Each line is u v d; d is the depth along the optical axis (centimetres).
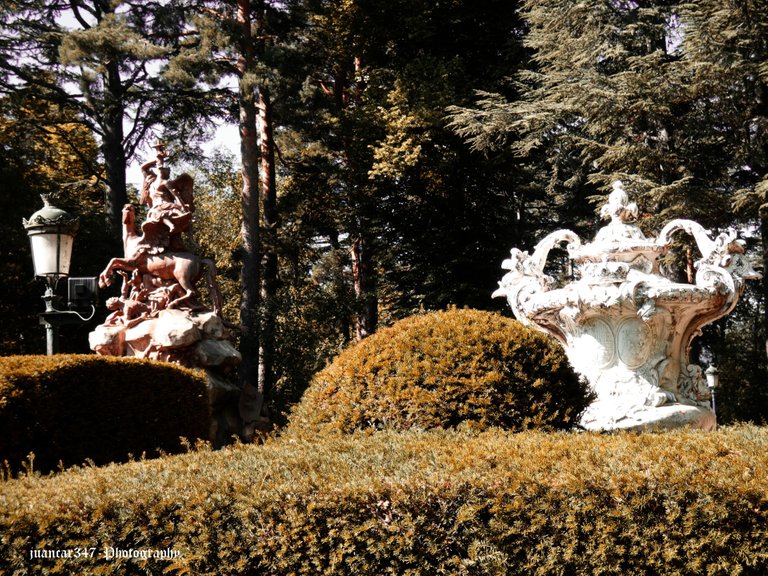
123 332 1248
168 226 1310
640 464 409
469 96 2162
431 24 2333
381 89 2327
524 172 2284
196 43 2109
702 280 795
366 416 581
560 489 389
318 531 395
